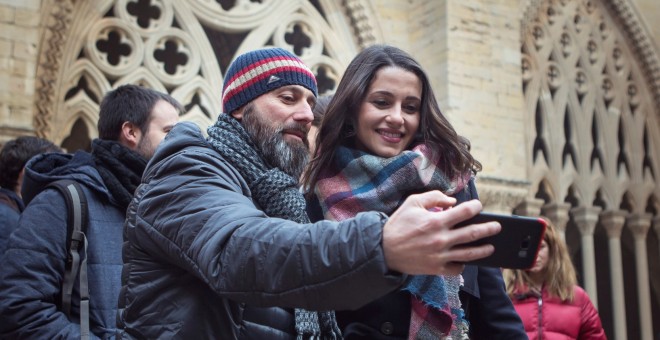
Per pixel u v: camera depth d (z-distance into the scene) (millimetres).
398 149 3029
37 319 3186
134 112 4133
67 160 3971
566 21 15656
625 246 19031
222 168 2262
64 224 3451
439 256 1720
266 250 1835
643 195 15961
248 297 1855
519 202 12742
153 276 2180
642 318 15445
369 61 3051
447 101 12148
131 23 10859
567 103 15523
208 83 11328
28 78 9227
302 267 1785
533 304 5832
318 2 12766
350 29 12648
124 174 3777
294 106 2643
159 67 10969
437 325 2824
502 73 12914
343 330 2982
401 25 13008
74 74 10281
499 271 3256
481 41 12734
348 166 2953
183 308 2141
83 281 3393
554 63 15367
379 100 3021
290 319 2438
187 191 2092
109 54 13039
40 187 3678
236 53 11648
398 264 1738
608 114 15930
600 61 15969
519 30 13562
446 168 3057
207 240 1948
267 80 2613
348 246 1751
